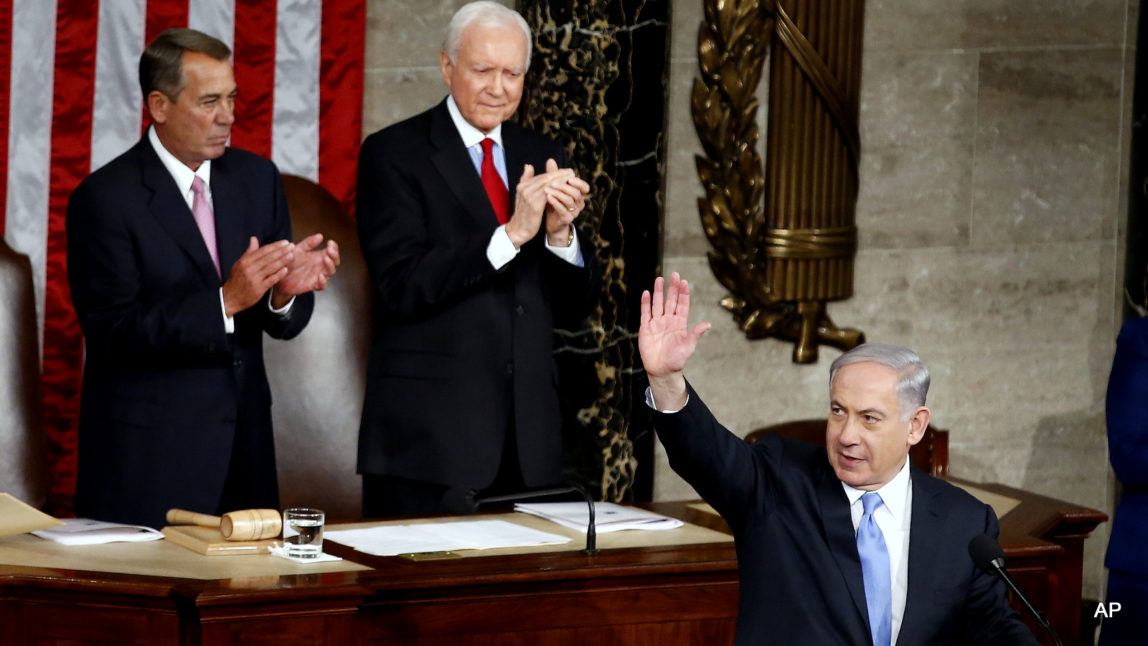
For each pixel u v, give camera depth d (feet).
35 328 58.39
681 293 36.86
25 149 63.82
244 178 52.54
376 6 68.90
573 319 55.16
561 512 48.47
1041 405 77.51
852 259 73.20
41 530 41.78
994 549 35.17
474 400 51.16
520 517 48.49
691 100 70.28
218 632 35.76
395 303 51.01
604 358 66.33
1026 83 75.66
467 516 48.06
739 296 71.82
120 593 36.50
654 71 66.28
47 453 59.16
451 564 40.73
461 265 49.75
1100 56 76.48
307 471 64.54
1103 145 77.00
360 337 65.51
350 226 65.67
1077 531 51.98
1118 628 58.95
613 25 65.21
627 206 66.18
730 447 37.78
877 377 37.35
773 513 38.09
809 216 71.77
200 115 49.39
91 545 40.68
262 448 51.44
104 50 64.54
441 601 39.47
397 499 51.78
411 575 39.19
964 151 75.10
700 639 42.88
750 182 70.95
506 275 52.01
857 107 72.13
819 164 71.72
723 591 43.01
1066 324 77.46
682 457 37.47
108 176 50.14
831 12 70.90
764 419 72.84
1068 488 78.38
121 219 49.42
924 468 61.36
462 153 52.13
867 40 73.36
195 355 48.14
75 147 64.28
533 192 49.34
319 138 67.15
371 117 69.26
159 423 49.26
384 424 51.70
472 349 51.31
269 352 64.44
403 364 51.62
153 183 50.14
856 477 37.63
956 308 75.77
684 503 52.21
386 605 38.83
